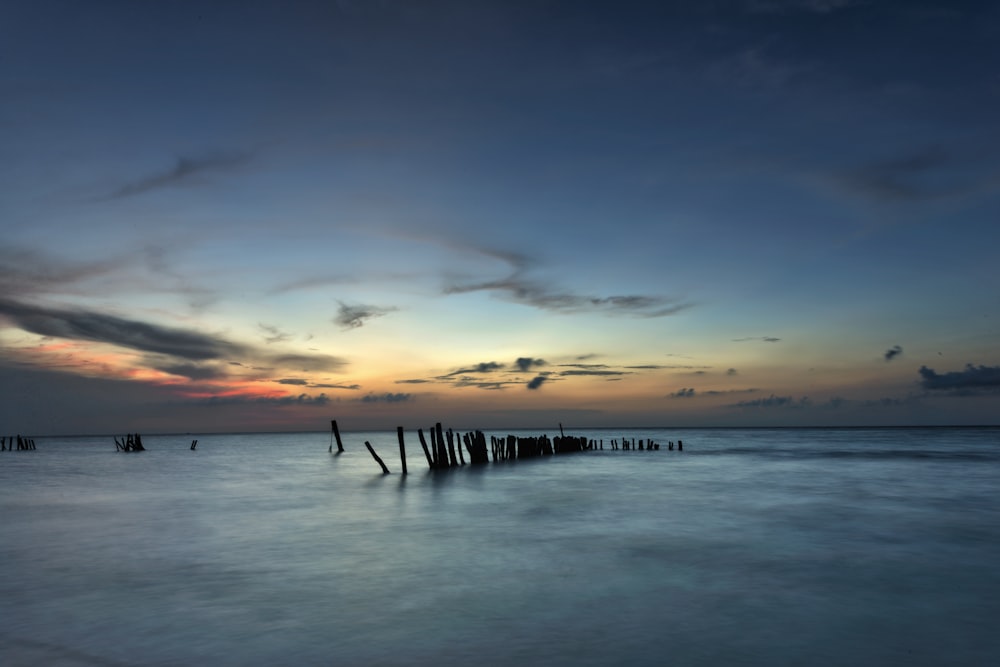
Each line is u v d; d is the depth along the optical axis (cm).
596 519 1652
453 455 3653
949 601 906
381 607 879
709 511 1797
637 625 801
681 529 1495
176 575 1078
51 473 3722
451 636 764
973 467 3619
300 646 736
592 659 695
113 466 4456
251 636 771
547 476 3008
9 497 2344
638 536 1405
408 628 793
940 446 6825
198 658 704
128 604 908
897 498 2114
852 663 686
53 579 1060
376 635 769
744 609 866
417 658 698
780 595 930
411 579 1031
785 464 3922
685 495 2194
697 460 4344
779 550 1250
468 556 1202
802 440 9406
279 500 2152
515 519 1655
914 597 925
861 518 1664
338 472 3516
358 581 1022
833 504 1955
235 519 1712
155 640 761
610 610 861
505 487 2492
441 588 973
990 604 891
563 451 5450
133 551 1288
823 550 1249
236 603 906
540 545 1305
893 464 3897
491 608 870
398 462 4566
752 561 1154
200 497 2289
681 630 784
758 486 2519
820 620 823
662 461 4219
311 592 959
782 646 733
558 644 738
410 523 1602
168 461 5159
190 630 794
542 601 902
